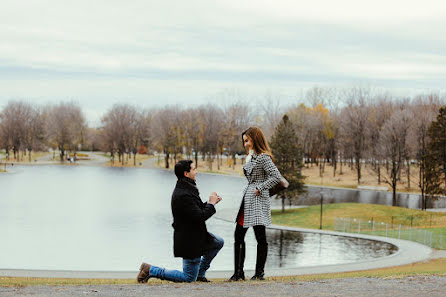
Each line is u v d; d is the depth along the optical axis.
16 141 188.12
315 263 41.53
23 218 71.75
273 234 59.34
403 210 71.88
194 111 177.62
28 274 23.33
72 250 49.91
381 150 102.88
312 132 139.88
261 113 191.50
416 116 101.38
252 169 9.07
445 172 76.06
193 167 9.13
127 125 188.88
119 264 43.47
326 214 71.25
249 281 9.63
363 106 131.88
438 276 11.22
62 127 191.38
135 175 152.62
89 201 92.50
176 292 8.27
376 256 44.50
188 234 9.09
